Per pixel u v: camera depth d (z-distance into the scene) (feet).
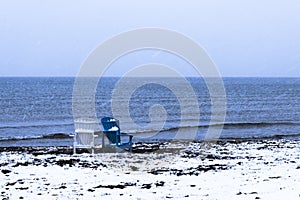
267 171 60.03
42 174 57.26
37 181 52.95
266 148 90.12
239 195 45.47
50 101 291.17
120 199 43.88
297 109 247.50
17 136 136.36
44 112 222.69
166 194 46.06
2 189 48.47
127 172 59.21
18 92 396.57
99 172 58.65
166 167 63.67
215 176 56.39
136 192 47.03
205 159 72.23
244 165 65.57
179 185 50.85
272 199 43.50
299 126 162.91
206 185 50.80
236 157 74.95
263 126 161.58
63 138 128.77
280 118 198.18
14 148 95.09
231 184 51.26
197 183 52.01
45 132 147.54
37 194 46.06
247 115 211.41
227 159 72.38
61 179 54.13
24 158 72.23
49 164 65.16
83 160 69.15
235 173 58.54
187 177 55.83
